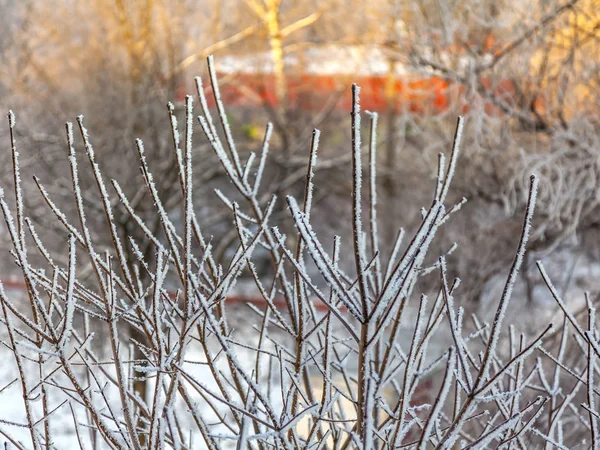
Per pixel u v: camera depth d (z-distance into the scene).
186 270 2.46
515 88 9.69
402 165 14.41
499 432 2.42
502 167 10.55
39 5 14.63
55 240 12.28
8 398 10.88
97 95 12.92
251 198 2.94
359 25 16.08
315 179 17.27
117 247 2.60
